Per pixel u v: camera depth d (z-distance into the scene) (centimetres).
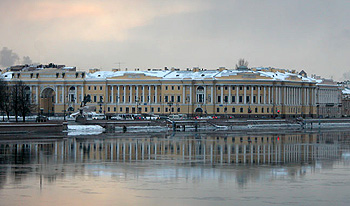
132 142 17900
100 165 12400
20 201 8925
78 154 14312
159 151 15188
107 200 9019
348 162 13088
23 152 14650
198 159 13538
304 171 11681
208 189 9800
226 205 8756
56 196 9244
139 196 9275
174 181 10481
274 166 12375
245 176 11031
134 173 11319
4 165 12300
